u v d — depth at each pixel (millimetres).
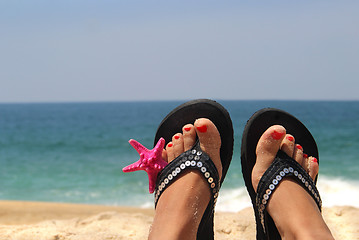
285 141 1886
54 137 27203
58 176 10844
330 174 9422
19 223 4570
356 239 1902
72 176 10758
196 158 1750
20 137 27422
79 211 5398
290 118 2008
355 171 9914
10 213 5086
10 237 1887
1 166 13281
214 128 1853
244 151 1926
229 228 2066
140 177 9844
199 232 1690
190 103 2047
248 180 1898
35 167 12914
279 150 1864
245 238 1965
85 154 17000
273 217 1644
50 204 5867
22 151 18844
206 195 1701
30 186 9375
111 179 9914
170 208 1595
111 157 15781
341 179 8500
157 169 1766
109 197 7828
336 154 15188
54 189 8891
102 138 25938
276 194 1663
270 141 1815
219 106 2025
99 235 1951
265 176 1729
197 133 1854
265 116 1992
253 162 1915
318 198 1730
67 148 19766
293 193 1637
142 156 1800
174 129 2043
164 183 1733
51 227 2102
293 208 1573
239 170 9461
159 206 1641
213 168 1749
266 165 1791
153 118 56625
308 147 2020
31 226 2111
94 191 8461
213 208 1751
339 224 2111
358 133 25109
